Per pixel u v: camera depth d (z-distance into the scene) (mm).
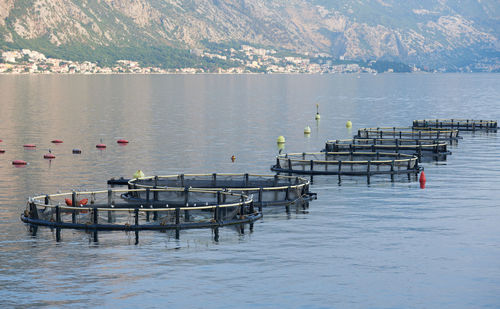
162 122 135000
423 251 42094
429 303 33625
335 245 43406
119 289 35156
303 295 34469
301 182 60562
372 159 79188
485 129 122625
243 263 39562
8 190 61656
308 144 99625
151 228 47656
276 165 74438
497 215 51906
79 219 49344
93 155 85812
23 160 81125
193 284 35938
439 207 54812
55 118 143000
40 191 61375
